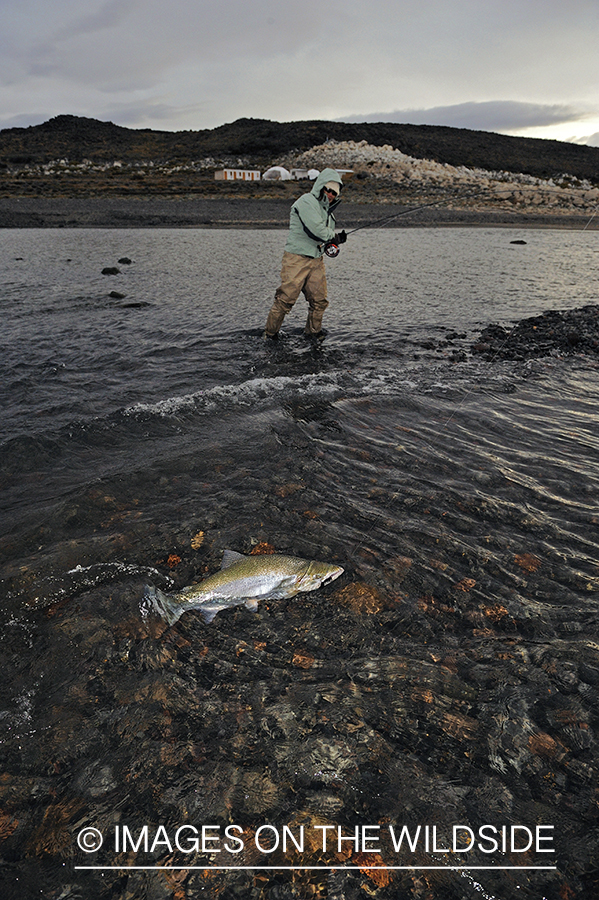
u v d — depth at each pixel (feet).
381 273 58.49
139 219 110.73
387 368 28.25
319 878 6.95
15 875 6.91
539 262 68.13
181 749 8.52
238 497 15.56
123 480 16.38
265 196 160.97
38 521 14.33
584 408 22.94
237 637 10.75
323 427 20.61
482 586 12.16
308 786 8.03
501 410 22.57
